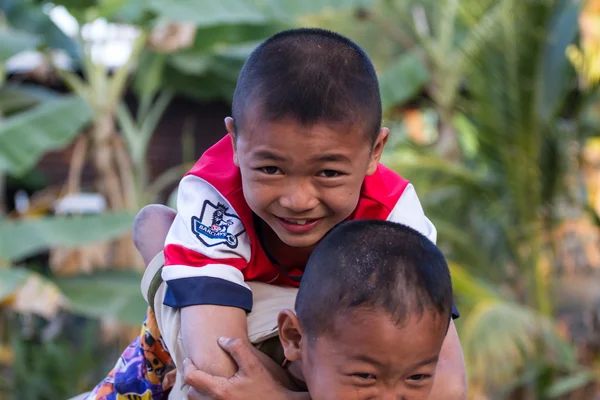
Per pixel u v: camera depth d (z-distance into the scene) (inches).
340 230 63.5
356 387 60.3
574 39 232.5
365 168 67.2
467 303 200.7
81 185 329.1
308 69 63.7
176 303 71.2
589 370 229.3
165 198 336.8
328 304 60.2
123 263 251.9
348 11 269.7
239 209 73.2
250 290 72.1
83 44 245.1
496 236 245.6
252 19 224.4
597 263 251.0
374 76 67.9
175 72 277.6
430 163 231.8
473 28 229.1
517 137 223.8
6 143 204.8
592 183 267.0
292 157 63.4
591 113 260.5
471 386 189.2
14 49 218.4
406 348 58.6
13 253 201.9
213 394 66.7
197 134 341.1
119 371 88.0
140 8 233.8
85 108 221.9
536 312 226.8
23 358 260.2
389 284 59.1
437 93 258.1
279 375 69.3
